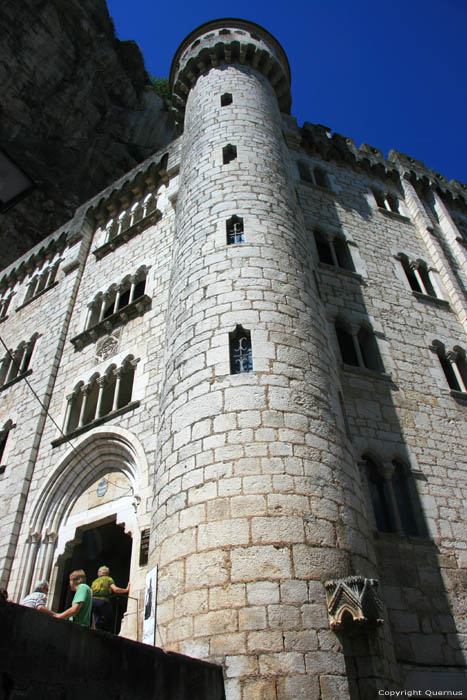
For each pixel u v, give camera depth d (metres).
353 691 7.70
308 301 13.82
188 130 22.06
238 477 9.80
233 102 21.50
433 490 14.10
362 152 27.59
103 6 45.09
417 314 19.67
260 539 8.95
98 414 18.61
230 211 15.99
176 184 25.91
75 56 42.03
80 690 4.81
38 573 15.97
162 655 6.27
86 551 20.06
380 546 12.30
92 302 24.06
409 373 17.14
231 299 13.16
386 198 26.34
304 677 7.56
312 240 20.84
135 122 47.91
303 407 11.09
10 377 25.42
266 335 12.27
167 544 9.81
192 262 15.02
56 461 18.38
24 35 38.50
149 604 9.58
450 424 16.08
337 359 16.23
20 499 18.00
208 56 24.75
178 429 11.30
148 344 19.02
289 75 26.83
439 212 26.17
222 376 11.55
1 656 4.16
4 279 33.44
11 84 38.31
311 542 9.03
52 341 23.98
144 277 22.84
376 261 21.44
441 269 22.47
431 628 11.24
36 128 40.59
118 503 15.69
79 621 8.34
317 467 10.19
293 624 8.04
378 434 14.77
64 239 30.61
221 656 7.85
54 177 42.00
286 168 19.17
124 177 29.94
